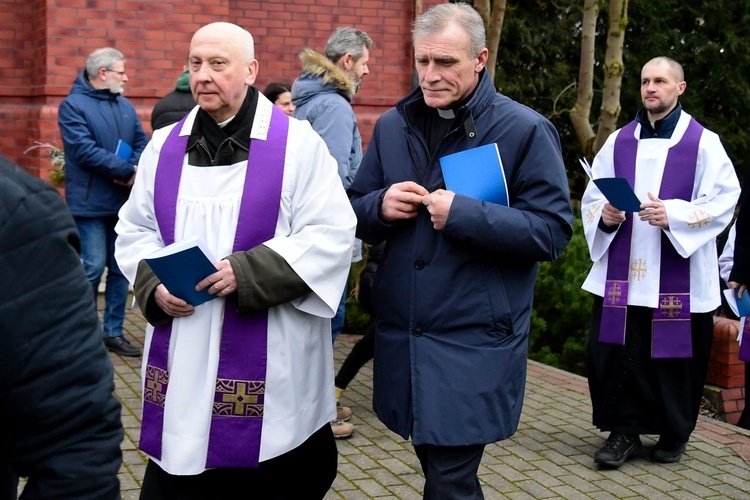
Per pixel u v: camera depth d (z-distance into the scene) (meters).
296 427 3.06
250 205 3.00
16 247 1.54
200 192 3.03
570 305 6.95
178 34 8.43
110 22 8.22
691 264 4.73
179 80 5.93
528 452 4.89
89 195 6.19
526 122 3.15
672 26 13.46
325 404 3.20
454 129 3.15
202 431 2.92
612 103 7.21
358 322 7.33
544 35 12.45
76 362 1.58
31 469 1.60
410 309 3.13
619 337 4.71
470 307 3.09
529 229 3.04
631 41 12.99
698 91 13.36
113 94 6.29
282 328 3.03
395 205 3.12
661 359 4.72
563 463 4.75
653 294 4.70
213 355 2.94
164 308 2.94
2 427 1.59
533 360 7.00
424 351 3.10
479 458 3.13
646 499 4.29
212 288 2.88
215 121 3.07
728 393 6.42
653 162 4.79
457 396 3.04
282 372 3.02
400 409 3.17
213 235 3.00
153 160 3.17
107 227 6.35
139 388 5.63
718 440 5.20
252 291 2.89
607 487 4.44
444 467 3.08
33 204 1.56
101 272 6.34
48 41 8.05
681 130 4.78
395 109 3.35
